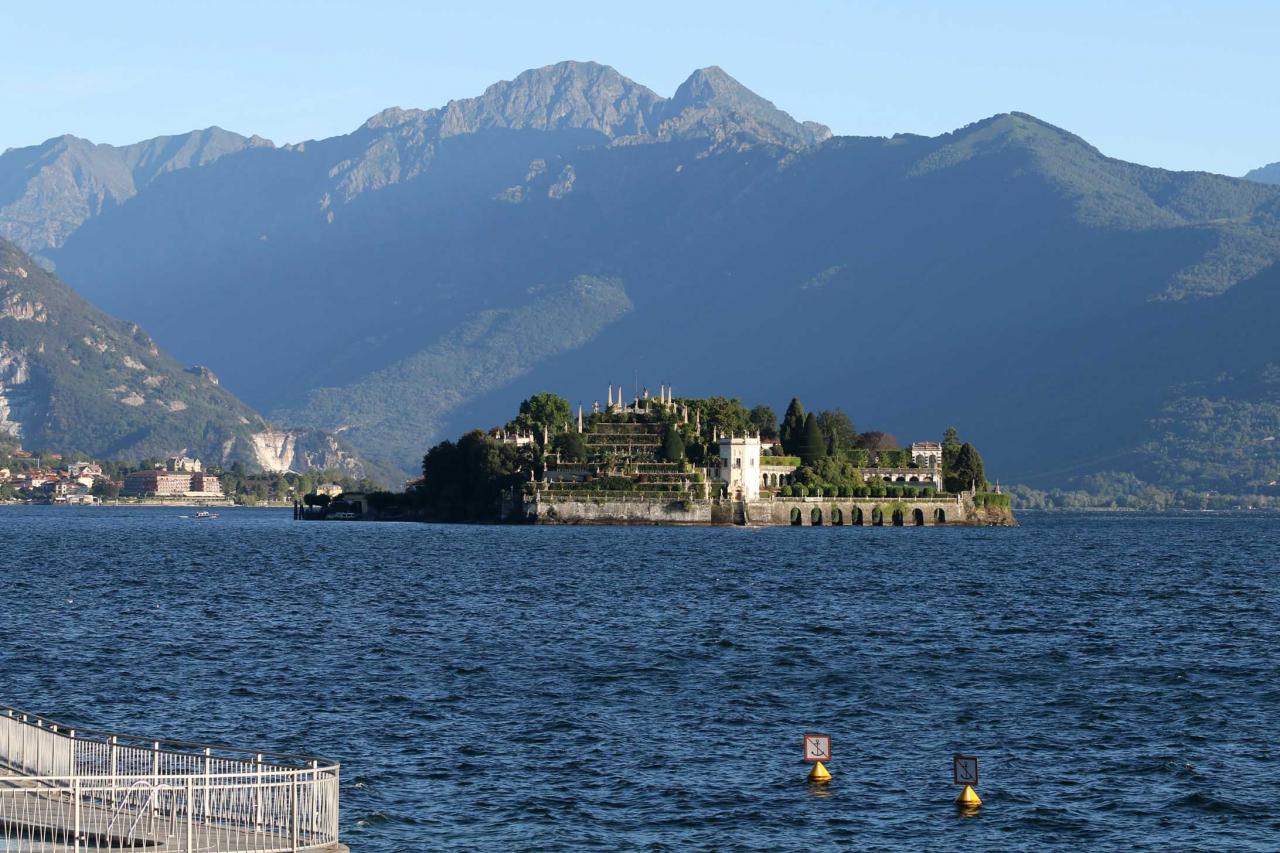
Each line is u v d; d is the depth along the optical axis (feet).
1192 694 629.10
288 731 544.21
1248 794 463.42
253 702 600.80
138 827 352.28
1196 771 490.49
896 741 535.19
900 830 425.69
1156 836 421.59
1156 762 503.20
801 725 561.43
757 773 486.38
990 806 449.48
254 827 360.48
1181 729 557.33
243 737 533.96
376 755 506.89
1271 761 506.07
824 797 457.68
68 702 599.98
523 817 433.48
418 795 455.22
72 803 355.36
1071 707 599.57
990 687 646.33
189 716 571.69
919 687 645.10
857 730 553.23
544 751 514.68
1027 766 498.28
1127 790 468.34
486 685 642.22
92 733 427.33
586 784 470.39
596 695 619.67
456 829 421.18
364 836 412.57
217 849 340.80
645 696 618.44
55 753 379.55
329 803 357.00
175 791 360.89
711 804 449.06
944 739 539.29
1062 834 423.23
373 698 609.42
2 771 386.52
